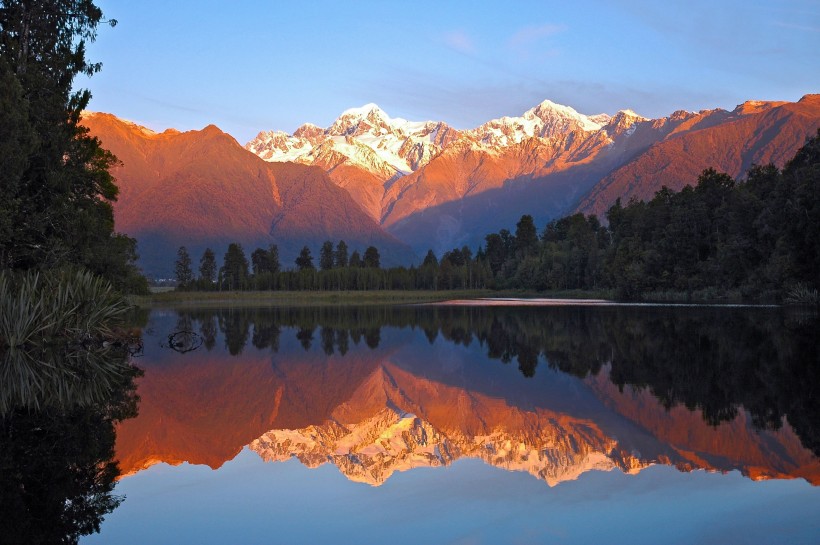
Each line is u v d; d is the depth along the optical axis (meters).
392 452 17.17
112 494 13.69
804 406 20.64
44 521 12.00
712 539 10.38
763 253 99.19
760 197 109.12
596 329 53.25
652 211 130.75
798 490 12.77
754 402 21.56
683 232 118.56
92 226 38.38
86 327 32.62
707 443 16.61
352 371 33.41
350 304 130.25
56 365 30.42
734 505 11.97
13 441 17.94
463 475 14.66
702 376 27.31
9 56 34.34
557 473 14.58
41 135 35.38
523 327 58.66
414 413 22.91
